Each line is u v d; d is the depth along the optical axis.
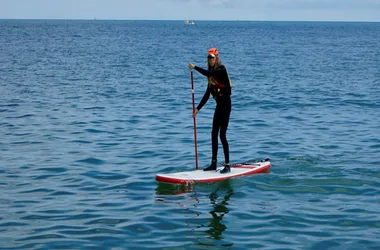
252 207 9.13
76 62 42.09
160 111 19.53
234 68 38.09
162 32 137.12
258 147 13.69
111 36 103.31
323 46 73.62
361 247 7.48
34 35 99.69
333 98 22.84
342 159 12.33
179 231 8.08
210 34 124.50
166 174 10.72
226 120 10.74
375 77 32.16
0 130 15.91
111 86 26.97
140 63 42.00
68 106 20.44
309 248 7.45
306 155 12.74
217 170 11.08
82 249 7.40
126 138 14.88
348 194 9.81
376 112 19.47
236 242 7.67
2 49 56.69
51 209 9.02
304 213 8.82
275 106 20.73
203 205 9.24
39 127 16.41
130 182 10.62
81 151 13.31
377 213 8.80
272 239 7.77
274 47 70.00
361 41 92.38
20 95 23.12
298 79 30.81
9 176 11.04
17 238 7.76
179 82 29.22
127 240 7.73
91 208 9.08
